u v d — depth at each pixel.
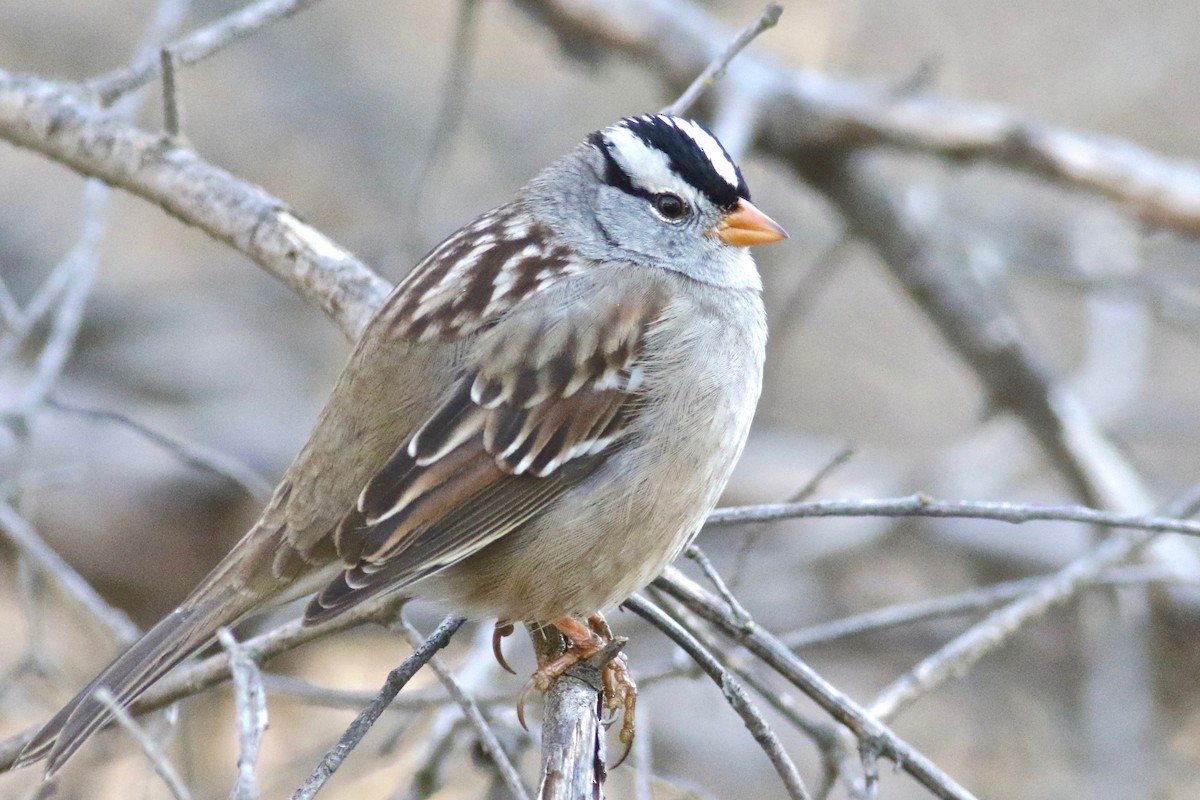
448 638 6.59
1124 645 10.98
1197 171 11.77
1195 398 15.66
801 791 6.33
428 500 6.61
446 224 15.51
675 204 7.45
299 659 13.70
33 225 16.41
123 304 15.16
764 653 6.88
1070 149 11.66
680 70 11.77
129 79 8.38
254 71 16.41
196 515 13.03
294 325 15.82
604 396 6.84
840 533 12.95
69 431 12.95
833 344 16.53
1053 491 14.13
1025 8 16.47
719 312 7.27
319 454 6.72
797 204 15.88
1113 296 12.20
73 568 12.74
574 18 11.81
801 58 16.22
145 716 8.23
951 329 12.14
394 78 16.91
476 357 6.75
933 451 14.30
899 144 11.72
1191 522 6.52
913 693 7.90
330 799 12.33
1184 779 11.81
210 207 7.70
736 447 7.11
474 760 8.15
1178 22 16.45
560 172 7.58
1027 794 12.47
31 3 17.36
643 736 7.59
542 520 6.81
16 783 11.27
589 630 7.20
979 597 8.55
